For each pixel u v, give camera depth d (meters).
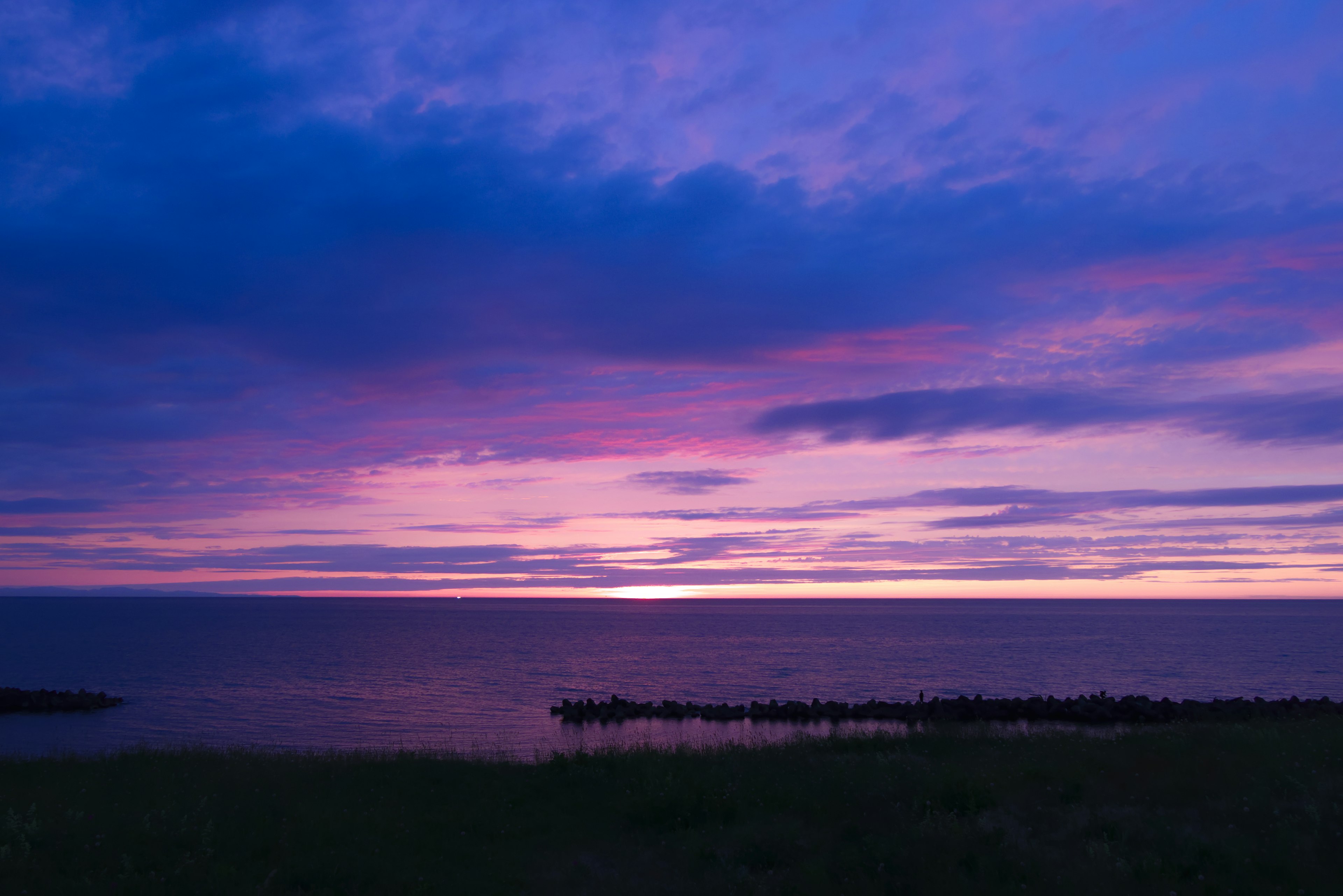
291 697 51.41
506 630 148.25
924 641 113.12
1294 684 60.78
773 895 9.31
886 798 13.41
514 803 14.41
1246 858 9.44
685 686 60.12
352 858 10.96
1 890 9.32
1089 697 45.66
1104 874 9.27
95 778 15.70
